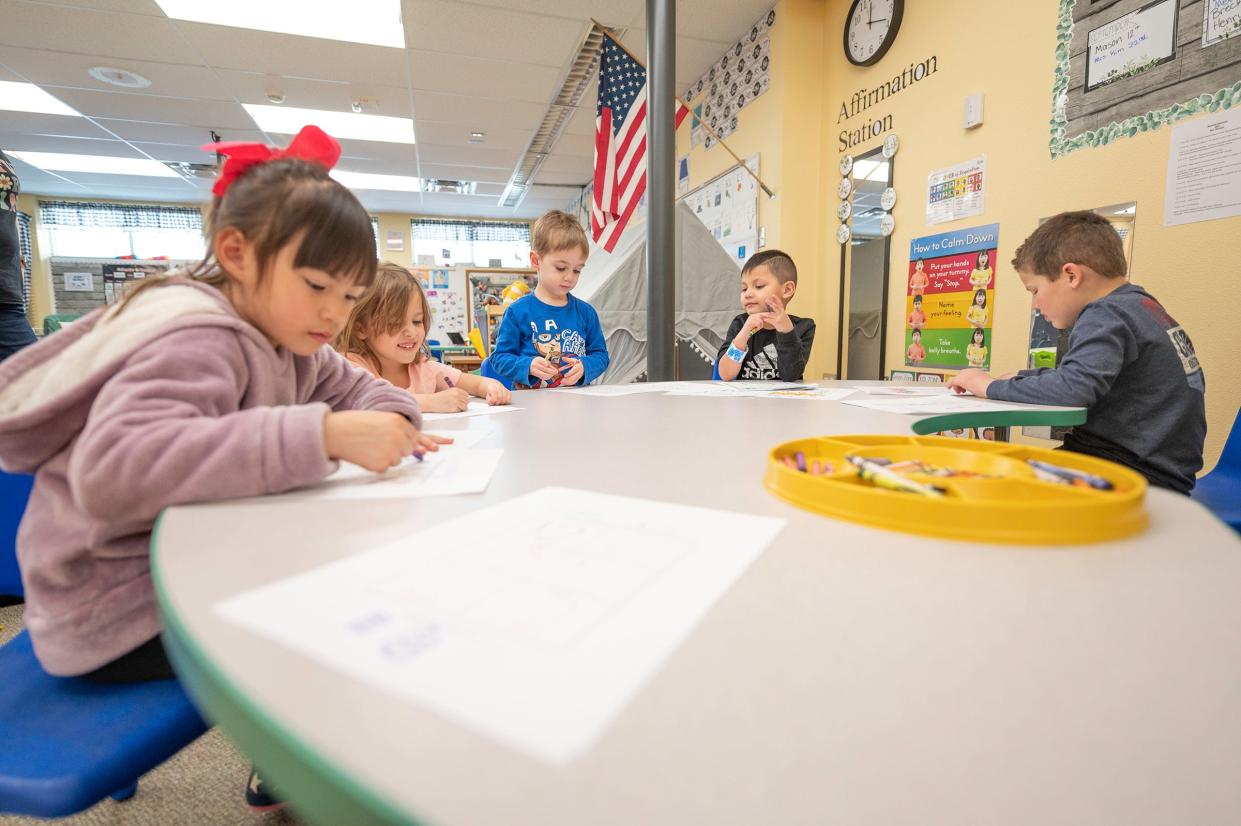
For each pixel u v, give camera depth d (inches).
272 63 130.6
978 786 6.2
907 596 10.6
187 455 15.8
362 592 10.5
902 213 87.7
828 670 8.2
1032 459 18.8
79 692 18.8
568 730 6.9
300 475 17.0
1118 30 58.7
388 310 52.2
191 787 35.9
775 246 106.9
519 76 136.9
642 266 88.4
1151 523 14.6
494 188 243.0
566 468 21.2
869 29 90.9
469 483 18.7
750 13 108.8
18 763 16.1
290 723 7.1
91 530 17.6
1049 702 7.6
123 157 196.1
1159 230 56.2
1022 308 70.2
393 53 126.3
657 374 69.2
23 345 76.7
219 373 18.8
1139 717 7.3
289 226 20.3
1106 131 60.4
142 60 129.0
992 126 73.0
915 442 21.1
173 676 19.3
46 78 136.9
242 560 12.2
